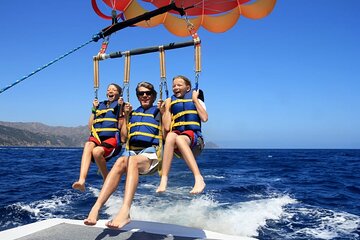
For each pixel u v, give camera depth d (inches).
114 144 191.0
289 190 601.3
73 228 176.7
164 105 183.5
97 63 198.2
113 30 197.3
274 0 216.4
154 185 599.2
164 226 180.4
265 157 2260.1
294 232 327.6
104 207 407.2
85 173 177.2
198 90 182.5
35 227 177.3
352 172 1026.1
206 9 240.5
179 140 164.7
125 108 187.0
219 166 1253.7
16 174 853.2
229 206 424.2
